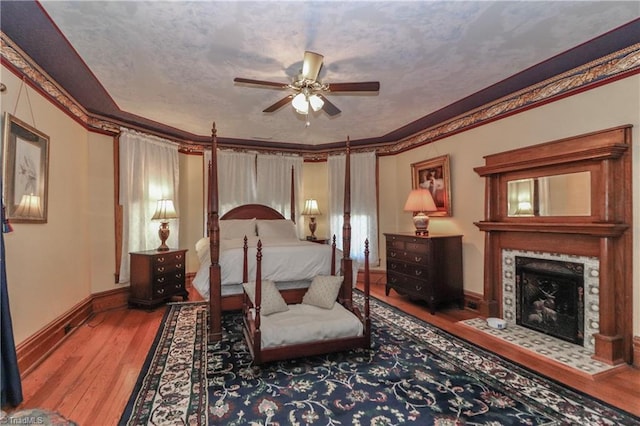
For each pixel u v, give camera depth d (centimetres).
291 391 221
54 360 265
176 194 496
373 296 475
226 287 343
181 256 454
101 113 389
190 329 340
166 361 265
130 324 354
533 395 214
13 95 238
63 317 312
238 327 349
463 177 414
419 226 433
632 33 230
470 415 194
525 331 328
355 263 374
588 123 279
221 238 483
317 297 319
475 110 392
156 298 409
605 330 261
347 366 257
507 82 315
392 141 550
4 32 220
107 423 186
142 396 213
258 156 577
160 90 323
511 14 206
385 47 245
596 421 187
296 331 263
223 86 314
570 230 280
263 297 298
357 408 201
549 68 286
